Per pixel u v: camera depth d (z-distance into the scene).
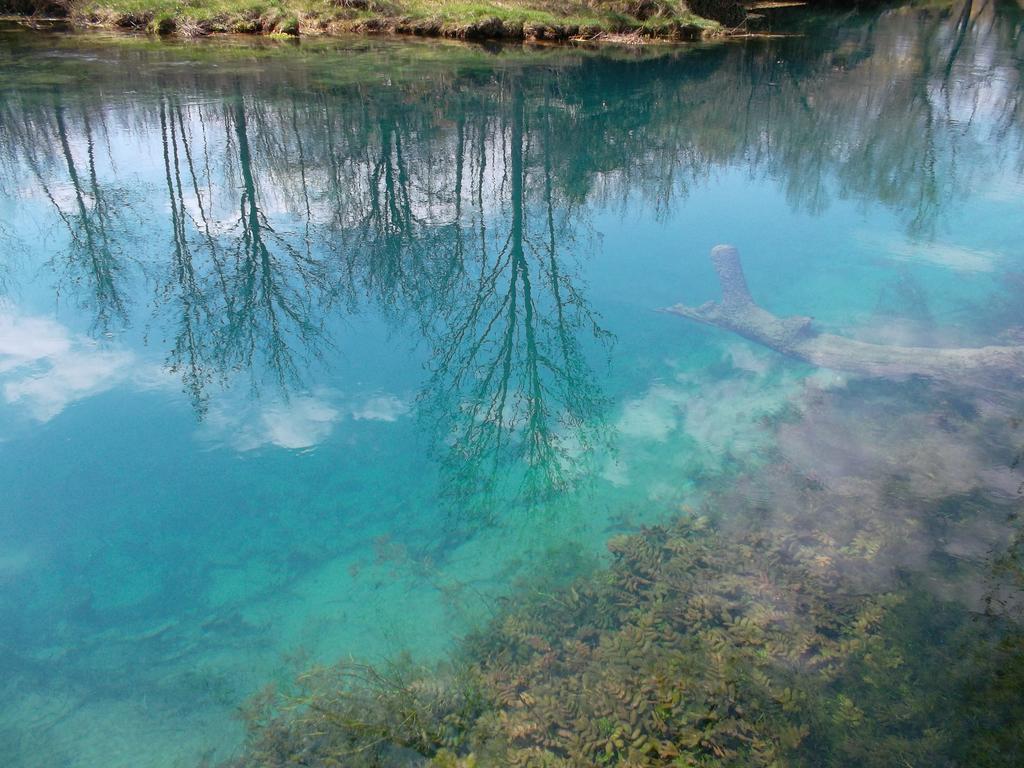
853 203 11.38
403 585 4.86
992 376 6.70
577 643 4.24
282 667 4.29
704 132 14.85
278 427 6.36
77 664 4.34
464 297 8.75
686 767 3.40
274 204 11.28
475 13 22.08
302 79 16.72
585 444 6.24
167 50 19.09
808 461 5.85
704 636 4.20
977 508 5.18
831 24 27.34
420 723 3.74
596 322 8.12
